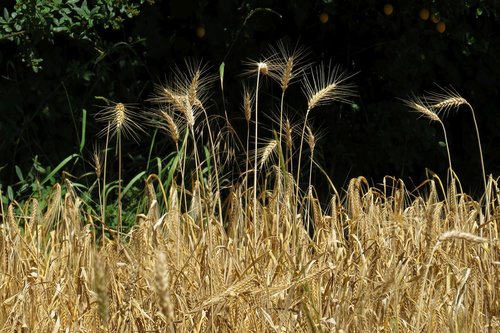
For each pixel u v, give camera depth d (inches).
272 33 509.0
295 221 307.3
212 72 497.4
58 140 469.7
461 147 546.0
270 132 502.6
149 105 490.0
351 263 289.9
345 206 367.9
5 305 270.4
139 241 280.5
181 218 316.8
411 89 516.4
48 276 290.7
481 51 525.7
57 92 468.4
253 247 302.7
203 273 279.6
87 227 304.7
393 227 314.8
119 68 483.2
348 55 519.2
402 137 513.7
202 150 478.6
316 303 268.5
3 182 457.1
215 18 491.5
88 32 454.9
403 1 505.4
